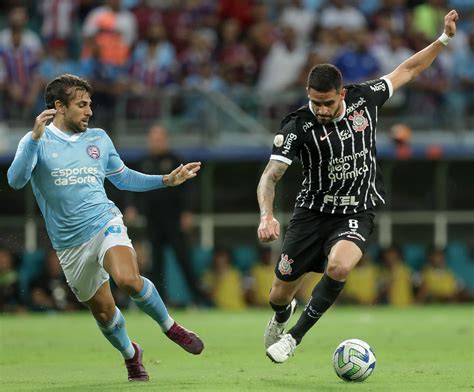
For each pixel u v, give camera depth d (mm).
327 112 30250
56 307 68750
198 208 76188
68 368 35062
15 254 70812
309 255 32250
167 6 82000
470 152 74250
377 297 73375
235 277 72250
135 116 73250
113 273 28094
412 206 78125
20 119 72062
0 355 40156
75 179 29000
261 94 74562
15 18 73438
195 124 73875
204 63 78125
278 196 75938
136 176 30688
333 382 29672
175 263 73875
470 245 77938
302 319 30078
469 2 85062
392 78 32500
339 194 31578
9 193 74125
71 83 29406
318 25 82125
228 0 82750
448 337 47344
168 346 43812
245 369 33969
